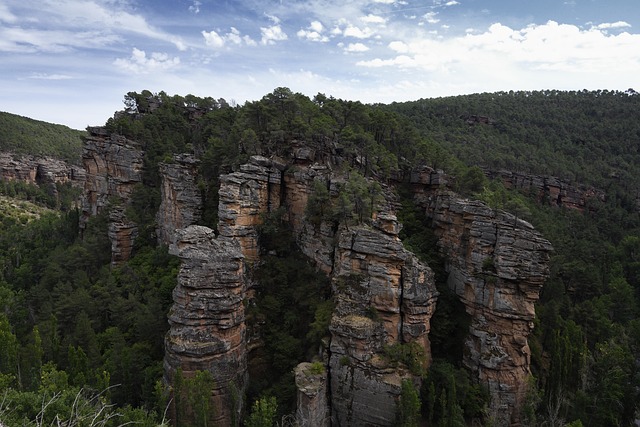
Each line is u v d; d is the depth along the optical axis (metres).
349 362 50.16
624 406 54.00
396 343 51.34
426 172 75.69
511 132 162.12
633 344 68.38
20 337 70.88
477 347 55.22
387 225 54.91
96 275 86.38
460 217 61.94
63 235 111.69
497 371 52.91
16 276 95.94
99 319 70.38
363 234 53.47
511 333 53.22
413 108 178.50
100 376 47.16
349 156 73.00
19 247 111.19
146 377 53.50
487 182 84.38
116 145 95.38
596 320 72.81
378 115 87.44
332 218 61.59
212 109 124.62
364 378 49.16
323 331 52.94
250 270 63.78
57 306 72.00
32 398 34.44
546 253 51.78
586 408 52.88
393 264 51.69
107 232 91.56
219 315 51.75
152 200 95.31
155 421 43.75
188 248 53.16
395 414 47.44
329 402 51.00
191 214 79.94
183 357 50.56
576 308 75.06
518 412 52.19
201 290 51.53
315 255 64.81
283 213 70.75
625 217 120.81
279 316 62.22
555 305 70.31
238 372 53.66
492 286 54.09
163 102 121.00
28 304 80.88
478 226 56.38
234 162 73.44
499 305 53.38
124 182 95.31
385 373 48.88
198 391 45.66
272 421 46.53
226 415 51.47
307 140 72.69
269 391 53.88
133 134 99.56
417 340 52.06
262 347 60.12
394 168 76.56
